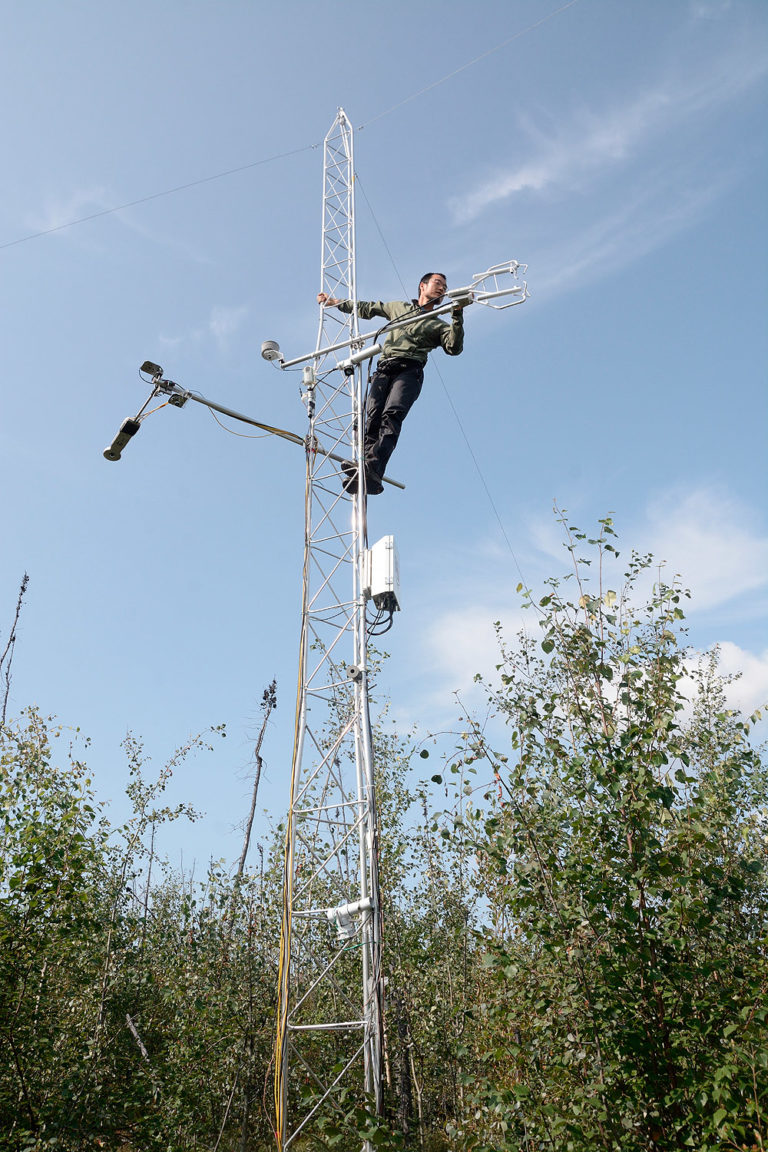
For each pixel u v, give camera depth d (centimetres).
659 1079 655
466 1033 1245
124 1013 1289
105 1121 1136
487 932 796
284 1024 877
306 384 1175
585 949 675
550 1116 638
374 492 1121
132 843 1326
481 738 761
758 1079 601
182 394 1095
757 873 757
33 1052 1071
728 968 714
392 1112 1274
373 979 856
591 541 782
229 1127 1388
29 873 1005
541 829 716
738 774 793
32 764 1118
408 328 1103
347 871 1377
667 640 748
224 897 1358
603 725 743
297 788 968
